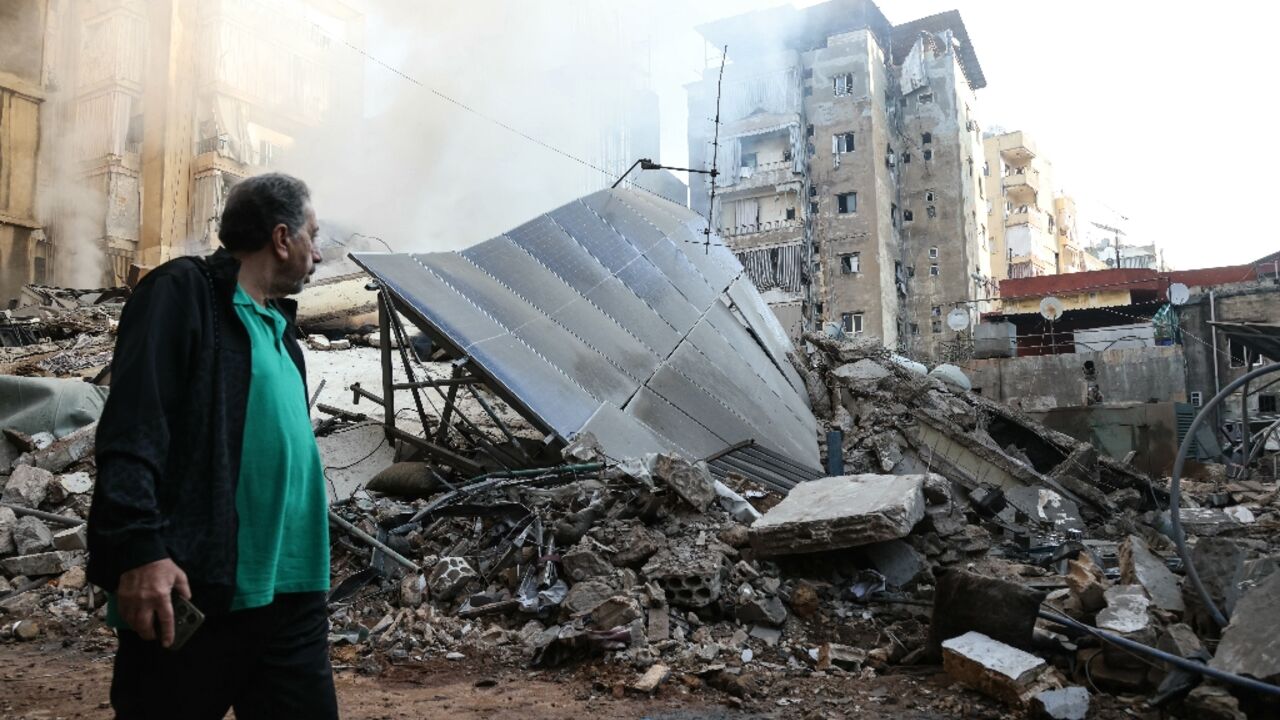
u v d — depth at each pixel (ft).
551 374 27.25
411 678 14.23
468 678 14.25
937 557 19.02
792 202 139.64
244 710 5.71
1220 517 30.30
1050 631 13.83
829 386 51.29
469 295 28.81
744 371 41.88
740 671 13.96
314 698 5.82
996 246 198.29
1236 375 89.97
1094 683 12.57
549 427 24.59
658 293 41.14
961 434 40.65
